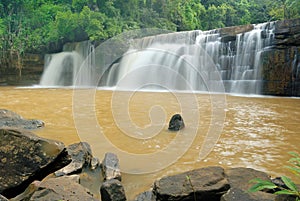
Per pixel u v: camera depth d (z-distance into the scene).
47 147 3.56
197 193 3.20
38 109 10.20
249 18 37.56
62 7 28.97
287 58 15.53
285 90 15.56
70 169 3.99
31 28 27.55
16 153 3.46
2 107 10.80
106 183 3.29
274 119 8.46
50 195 2.94
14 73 24.23
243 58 17.58
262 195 2.96
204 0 44.53
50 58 25.03
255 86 16.64
